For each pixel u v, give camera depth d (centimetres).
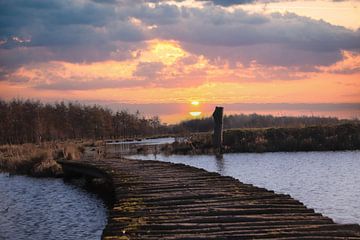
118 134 10281
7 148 4759
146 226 962
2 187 2352
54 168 2905
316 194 1781
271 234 871
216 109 3866
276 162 2945
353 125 4069
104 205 1717
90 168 2367
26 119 7450
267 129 4259
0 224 1438
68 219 1480
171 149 4119
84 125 8931
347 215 1406
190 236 871
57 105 8519
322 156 3216
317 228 911
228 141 4056
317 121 5106
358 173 2342
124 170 2128
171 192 1412
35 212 1619
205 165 2898
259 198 1270
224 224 973
